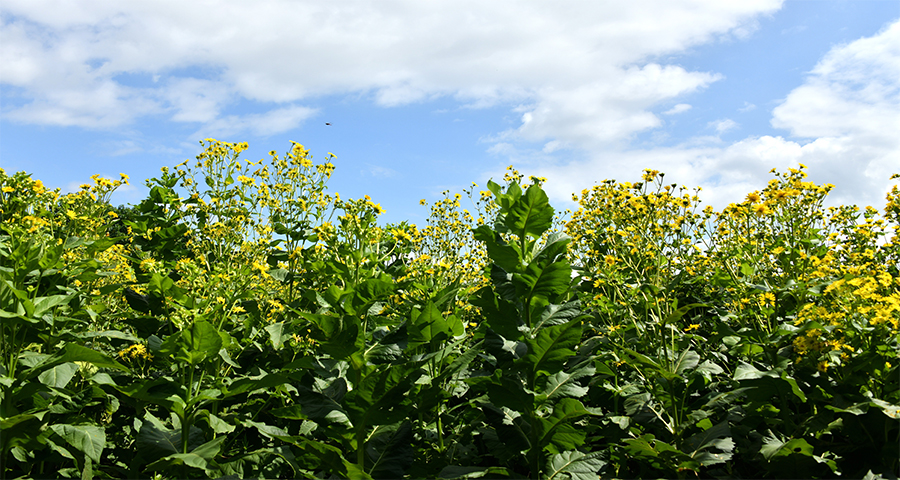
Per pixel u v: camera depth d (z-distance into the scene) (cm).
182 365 309
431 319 322
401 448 294
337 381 323
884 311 301
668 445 289
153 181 562
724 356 402
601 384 364
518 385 283
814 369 330
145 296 418
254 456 307
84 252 429
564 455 301
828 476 294
